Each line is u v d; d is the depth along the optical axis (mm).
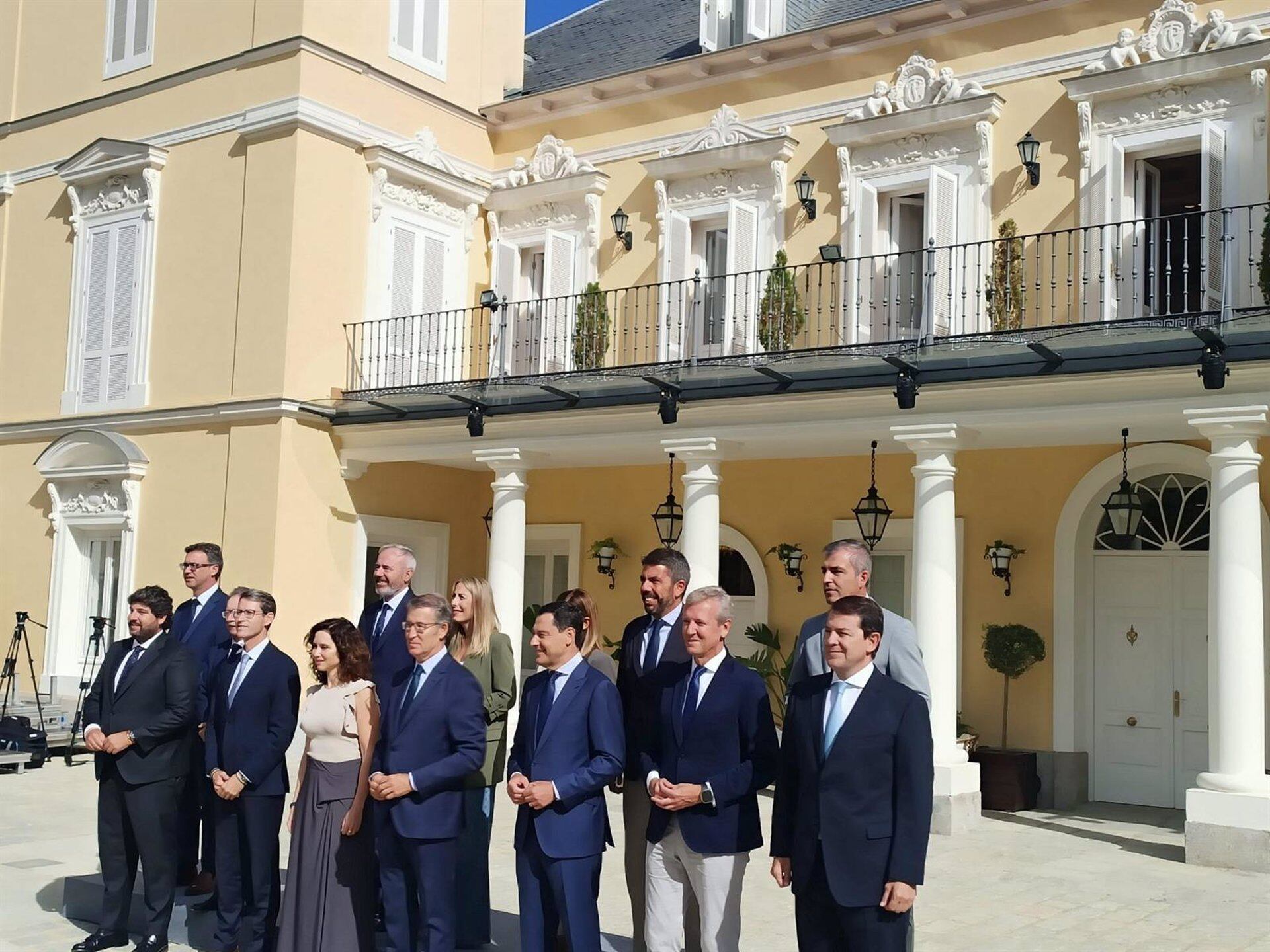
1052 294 10500
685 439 12062
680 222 14375
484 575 16125
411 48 15383
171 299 15000
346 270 14477
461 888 6250
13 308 16750
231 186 14570
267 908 6211
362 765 5750
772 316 12797
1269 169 10984
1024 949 6684
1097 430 10695
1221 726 9227
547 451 13109
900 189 13000
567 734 5387
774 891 7977
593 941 5328
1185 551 11836
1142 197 11844
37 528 16000
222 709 6344
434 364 14594
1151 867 8930
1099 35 11953
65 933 6969
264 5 14508
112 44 16031
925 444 10758
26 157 16781
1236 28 11172
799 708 4695
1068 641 11977
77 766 13094
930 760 4520
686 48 15492
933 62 12805
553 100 15477
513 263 15664
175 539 14562
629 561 14930
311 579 13984
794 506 13695
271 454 13828
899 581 13250
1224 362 9297
